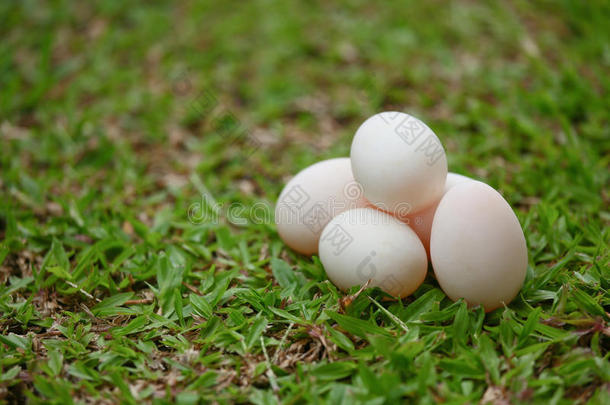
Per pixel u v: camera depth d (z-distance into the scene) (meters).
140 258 0.51
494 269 0.43
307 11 0.86
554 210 0.51
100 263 0.51
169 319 0.46
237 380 0.43
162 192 0.59
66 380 0.43
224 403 0.41
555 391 0.42
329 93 0.70
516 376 0.42
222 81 0.72
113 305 0.48
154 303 0.48
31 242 0.52
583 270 0.47
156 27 0.81
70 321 0.46
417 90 0.68
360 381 0.42
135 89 0.70
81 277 0.50
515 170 0.58
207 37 0.80
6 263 0.52
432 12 0.83
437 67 0.73
